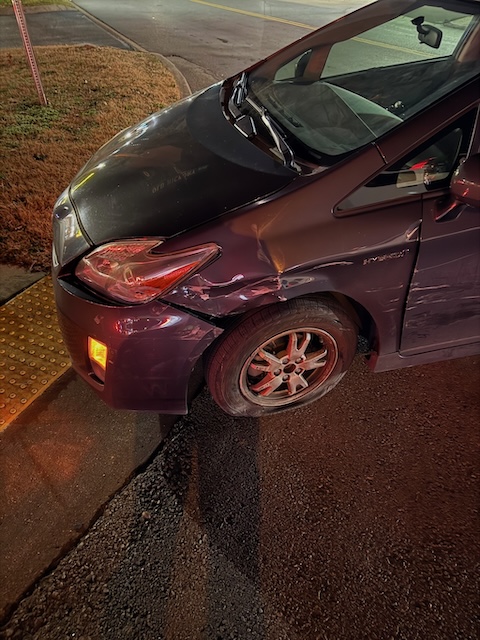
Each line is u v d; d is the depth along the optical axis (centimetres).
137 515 196
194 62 739
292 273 182
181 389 204
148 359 190
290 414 238
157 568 181
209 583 177
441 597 176
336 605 173
